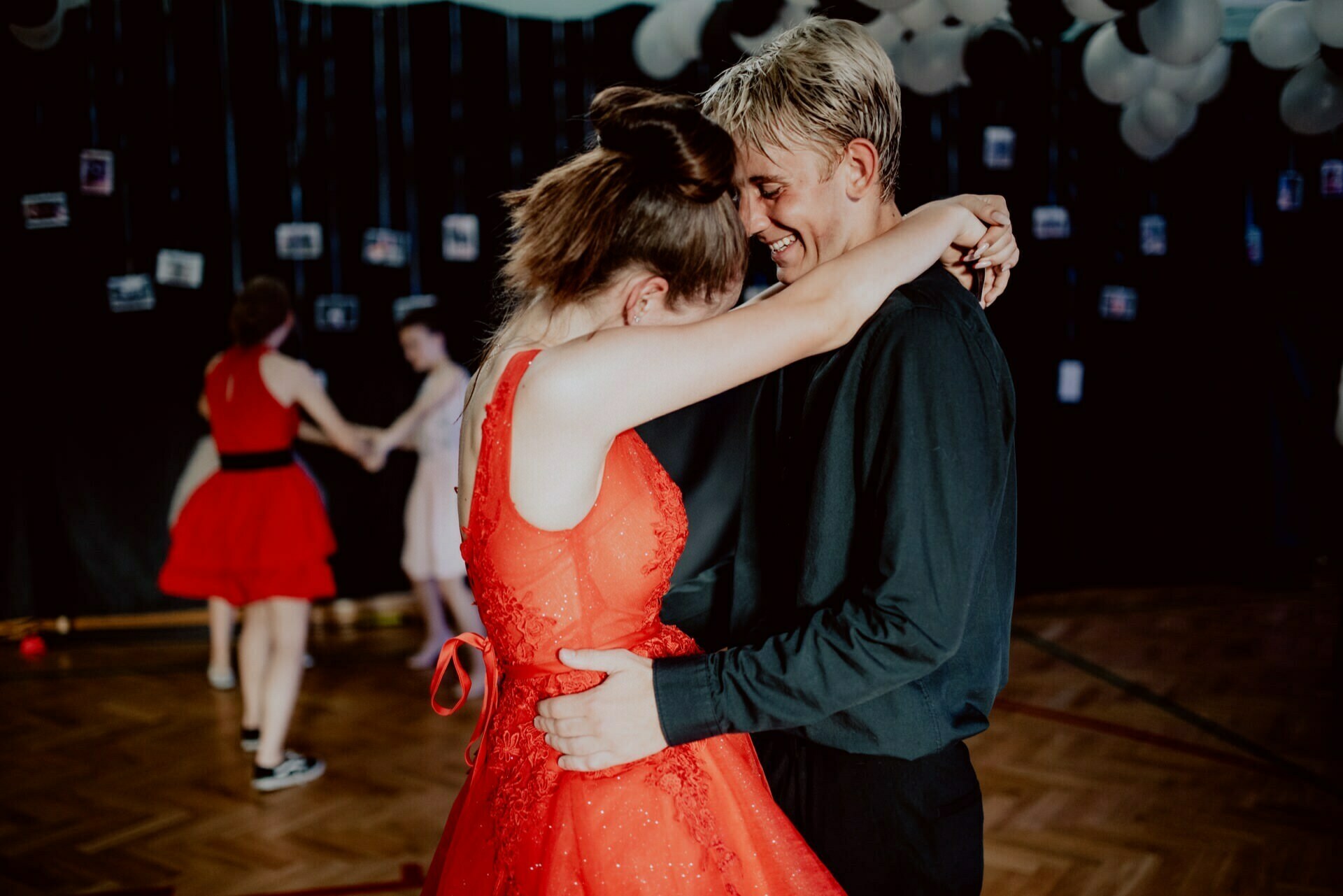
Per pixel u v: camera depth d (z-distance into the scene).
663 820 1.10
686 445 4.58
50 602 4.71
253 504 3.13
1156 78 3.76
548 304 1.13
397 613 5.04
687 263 1.09
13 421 4.61
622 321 1.13
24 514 4.65
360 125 4.85
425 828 2.78
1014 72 3.53
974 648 1.20
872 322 1.12
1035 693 3.79
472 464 1.14
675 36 3.79
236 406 3.16
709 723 1.06
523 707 1.13
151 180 4.66
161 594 4.84
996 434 1.12
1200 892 2.41
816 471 1.16
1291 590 5.30
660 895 1.08
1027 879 2.47
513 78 4.94
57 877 2.53
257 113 4.74
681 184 1.06
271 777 3.04
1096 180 5.15
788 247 1.28
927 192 5.02
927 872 1.18
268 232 4.82
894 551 1.05
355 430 3.79
